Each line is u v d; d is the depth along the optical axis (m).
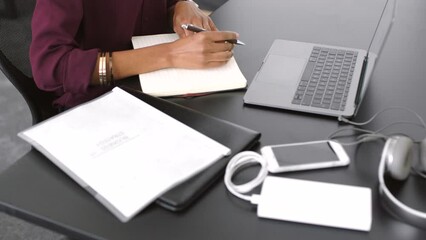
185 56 1.09
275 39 1.26
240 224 0.72
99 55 1.10
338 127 0.93
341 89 1.02
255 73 1.12
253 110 0.99
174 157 0.82
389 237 0.70
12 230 1.71
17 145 2.01
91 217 0.73
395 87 1.05
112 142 0.85
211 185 0.78
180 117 0.92
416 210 0.72
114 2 1.25
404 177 0.78
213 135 0.88
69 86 1.10
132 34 1.33
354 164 0.83
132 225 0.72
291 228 0.71
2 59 1.16
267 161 0.81
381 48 1.21
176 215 0.73
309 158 0.82
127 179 0.77
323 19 1.37
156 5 1.38
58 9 1.11
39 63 1.10
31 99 1.24
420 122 0.94
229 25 1.34
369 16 1.38
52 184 0.78
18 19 1.18
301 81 1.05
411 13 1.39
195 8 1.40
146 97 0.98
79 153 0.83
